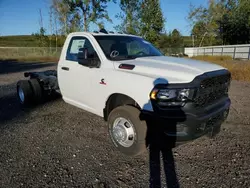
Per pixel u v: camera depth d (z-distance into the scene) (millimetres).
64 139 3758
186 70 2900
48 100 6258
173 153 3262
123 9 23438
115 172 2787
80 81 4082
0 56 27656
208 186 2498
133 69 3188
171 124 2676
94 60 3660
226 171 2783
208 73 2869
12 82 9891
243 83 9156
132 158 3131
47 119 4770
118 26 24062
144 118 2895
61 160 3062
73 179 2631
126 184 2547
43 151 3316
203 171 2793
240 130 4070
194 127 2695
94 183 2561
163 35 33906
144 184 2547
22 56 28797
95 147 3467
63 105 5844
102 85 3529
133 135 2998
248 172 2752
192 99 2668
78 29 31141
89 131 4109
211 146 3457
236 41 32969
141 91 2871
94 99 3809
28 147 3447
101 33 4207
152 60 3551
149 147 3438
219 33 35281
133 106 3086
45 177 2660
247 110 5293
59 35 34062
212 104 3025
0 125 4418
